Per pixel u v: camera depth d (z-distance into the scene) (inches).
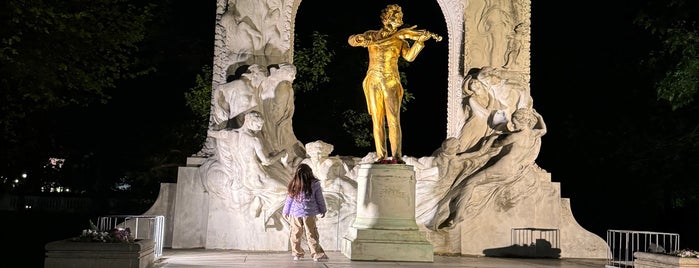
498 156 604.4
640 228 1003.3
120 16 765.9
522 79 631.2
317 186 490.0
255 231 565.9
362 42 528.7
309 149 586.2
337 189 585.3
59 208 1348.4
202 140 933.8
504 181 593.9
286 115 607.2
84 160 1288.1
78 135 1177.4
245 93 587.5
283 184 564.7
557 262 549.6
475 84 616.7
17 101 745.0
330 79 968.3
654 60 797.9
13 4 601.3
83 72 717.3
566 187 1011.9
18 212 1169.4
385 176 501.7
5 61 633.6
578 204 1029.8
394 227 494.9
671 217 957.8
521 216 597.0
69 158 1243.2
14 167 1004.6
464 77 633.6
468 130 613.6
